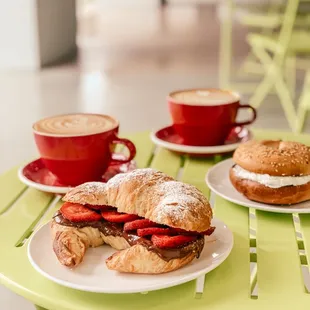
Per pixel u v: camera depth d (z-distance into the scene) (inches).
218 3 326.6
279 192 29.0
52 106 109.1
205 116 35.3
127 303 23.5
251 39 108.6
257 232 28.1
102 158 31.7
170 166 35.3
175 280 23.6
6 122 98.6
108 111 105.7
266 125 98.2
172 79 132.4
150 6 303.1
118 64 150.9
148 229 24.3
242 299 23.7
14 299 49.1
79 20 242.5
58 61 153.9
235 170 30.9
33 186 31.5
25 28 141.3
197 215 24.2
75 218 25.5
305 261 26.9
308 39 100.4
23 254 26.6
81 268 24.8
